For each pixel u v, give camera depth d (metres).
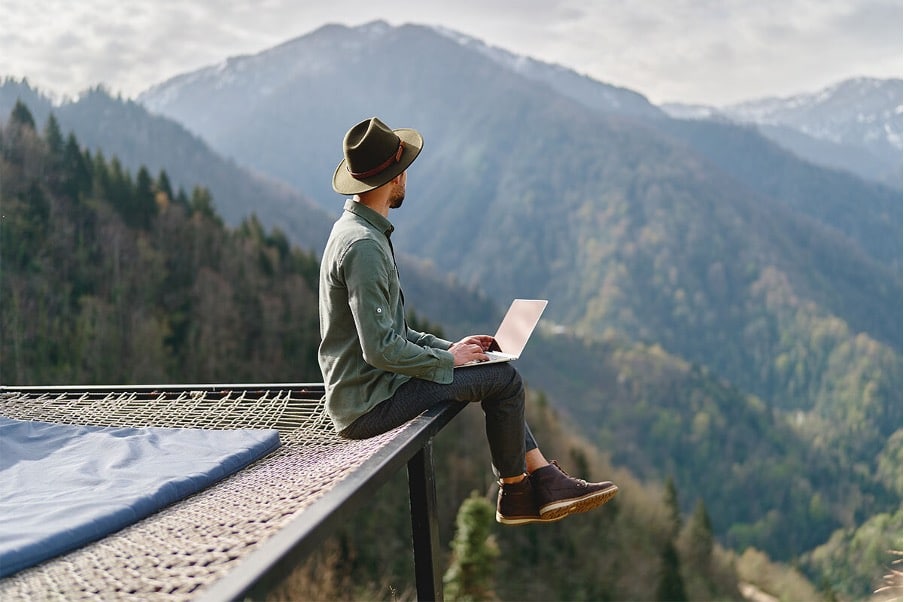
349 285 1.94
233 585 0.91
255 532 1.29
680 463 78.81
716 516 75.06
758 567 54.00
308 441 2.29
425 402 2.02
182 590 1.07
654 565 39.06
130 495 1.68
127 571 1.22
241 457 2.05
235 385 2.82
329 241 2.04
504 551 34.09
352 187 2.03
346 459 1.74
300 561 1.06
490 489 36.81
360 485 1.32
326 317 2.07
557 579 34.75
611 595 36.28
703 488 76.81
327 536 1.16
